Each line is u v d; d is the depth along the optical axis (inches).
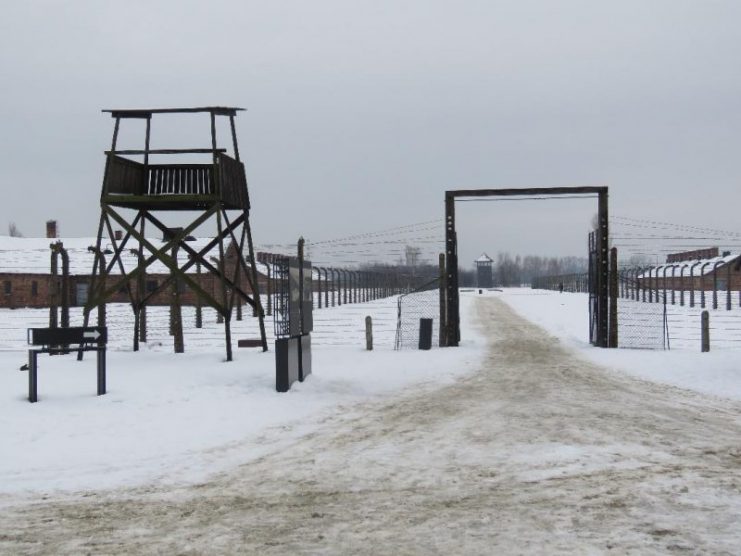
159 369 627.2
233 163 766.5
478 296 3112.7
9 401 480.1
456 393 557.3
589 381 617.9
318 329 1252.5
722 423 429.1
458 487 293.1
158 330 1263.5
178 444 386.0
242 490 297.4
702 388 578.6
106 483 311.4
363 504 271.9
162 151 728.3
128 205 778.2
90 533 242.7
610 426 415.8
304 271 641.6
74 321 1540.4
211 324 1385.3
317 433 414.6
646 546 217.6
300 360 585.9
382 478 311.4
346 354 823.7
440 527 241.0
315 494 288.5
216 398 511.8
